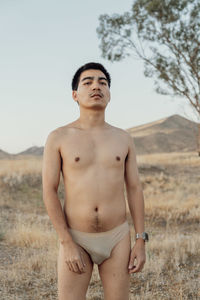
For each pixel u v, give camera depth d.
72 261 2.00
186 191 13.24
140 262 2.14
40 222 8.08
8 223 8.34
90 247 2.10
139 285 4.13
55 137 2.19
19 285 4.10
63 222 2.08
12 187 12.81
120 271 2.14
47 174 2.14
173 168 19.41
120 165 2.21
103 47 16.50
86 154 2.14
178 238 6.41
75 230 2.13
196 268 4.68
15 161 16.56
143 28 16.02
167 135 74.00
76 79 2.37
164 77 15.58
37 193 12.70
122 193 2.22
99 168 2.15
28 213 10.09
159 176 16.47
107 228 2.12
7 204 10.99
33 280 4.27
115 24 16.22
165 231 7.79
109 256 2.15
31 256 5.19
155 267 4.59
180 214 9.83
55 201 2.10
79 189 2.12
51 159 2.16
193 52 15.55
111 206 2.13
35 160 17.02
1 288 3.99
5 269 4.69
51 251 5.44
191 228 8.19
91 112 2.26
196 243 5.83
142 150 67.75
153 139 72.31
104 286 2.20
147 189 13.88
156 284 4.10
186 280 4.21
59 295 2.10
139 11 15.91
